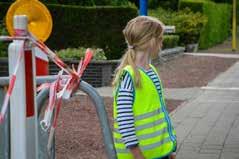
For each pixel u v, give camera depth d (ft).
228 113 35.37
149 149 12.38
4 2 59.21
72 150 24.97
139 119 12.38
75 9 58.75
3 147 13.10
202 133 29.04
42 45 12.21
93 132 28.48
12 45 11.80
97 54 51.06
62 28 59.00
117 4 69.77
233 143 26.81
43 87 13.08
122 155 12.51
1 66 48.37
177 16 95.55
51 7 58.80
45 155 13.94
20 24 11.82
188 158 24.02
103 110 12.57
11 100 11.91
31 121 12.16
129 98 12.30
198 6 100.17
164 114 12.70
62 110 34.37
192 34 94.48
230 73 62.23
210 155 24.56
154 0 112.37
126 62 12.61
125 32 12.74
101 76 49.06
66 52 50.96
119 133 12.44
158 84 12.73
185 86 50.06
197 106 38.29
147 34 12.51
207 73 61.26
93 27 58.44
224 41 128.26
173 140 12.74
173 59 75.20
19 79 11.79
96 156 24.13
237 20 146.30
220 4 124.47
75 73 12.56
